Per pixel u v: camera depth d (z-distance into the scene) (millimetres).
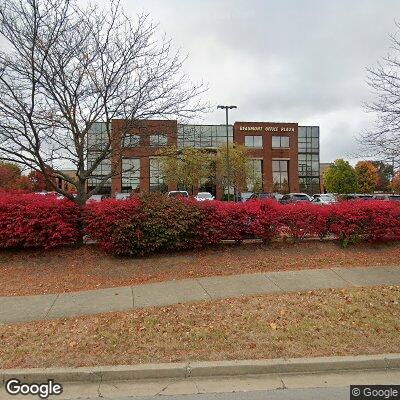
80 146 9273
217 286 6852
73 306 5953
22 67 8109
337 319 5262
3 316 5562
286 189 52719
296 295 6277
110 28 8672
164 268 8047
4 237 8508
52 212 8672
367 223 9656
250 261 8477
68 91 8594
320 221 9547
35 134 8258
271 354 4336
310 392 3756
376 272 7680
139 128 9359
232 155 40781
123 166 19062
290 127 52969
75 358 4258
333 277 7332
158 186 44125
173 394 3725
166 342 4613
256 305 5809
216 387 3857
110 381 3982
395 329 4969
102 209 8445
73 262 8367
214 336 4758
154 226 8500
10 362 4188
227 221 9086
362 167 52531
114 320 5309
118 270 7945
